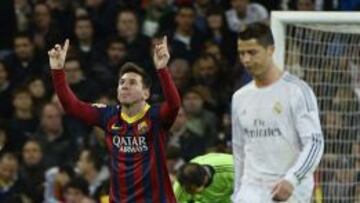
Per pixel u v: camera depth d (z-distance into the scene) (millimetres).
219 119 35656
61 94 21609
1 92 37188
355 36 26516
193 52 37969
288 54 25609
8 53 38500
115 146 21625
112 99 35531
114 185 21672
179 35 38250
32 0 40219
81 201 30891
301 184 20562
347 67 26719
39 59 38062
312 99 20531
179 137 34188
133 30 37844
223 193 24469
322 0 38875
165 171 21578
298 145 20625
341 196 27219
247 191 20844
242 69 36688
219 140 34281
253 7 39250
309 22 25000
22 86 36062
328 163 27172
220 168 24328
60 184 31812
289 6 39438
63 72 21641
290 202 20562
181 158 33312
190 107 34906
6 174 32844
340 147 27219
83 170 32500
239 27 38844
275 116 20625
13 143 35000
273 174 20719
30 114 35656
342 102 27000
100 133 33844
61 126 34594
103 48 37531
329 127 27062
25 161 33469
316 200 26953
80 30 37875
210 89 36438
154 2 39250
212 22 38719
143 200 21484
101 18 38594
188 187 24172
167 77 21109
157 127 21469
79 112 21672
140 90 21359
